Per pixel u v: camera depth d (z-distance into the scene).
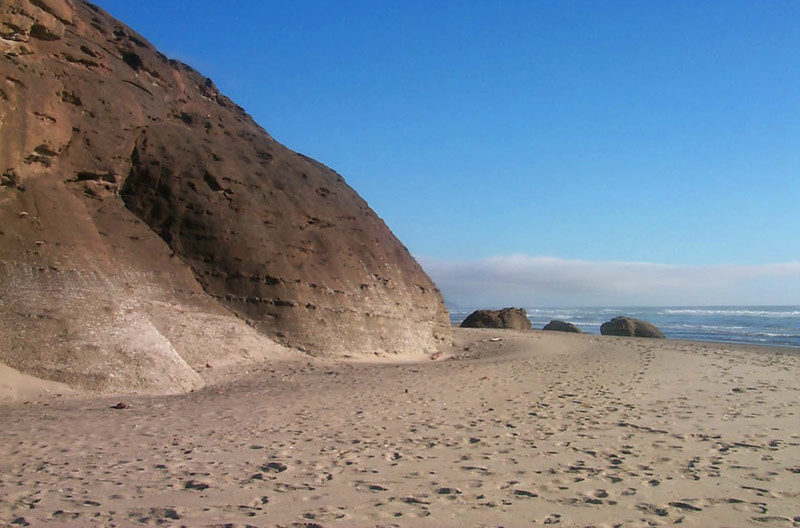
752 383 13.68
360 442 7.56
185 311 17.06
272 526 4.31
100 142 18.62
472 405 10.66
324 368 16.91
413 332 23.22
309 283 19.83
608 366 17.98
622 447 7.05
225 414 9.85
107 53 21.27
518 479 5.65
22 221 13.59
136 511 4.67
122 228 17.95
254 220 20.11
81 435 8.06
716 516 4.51
